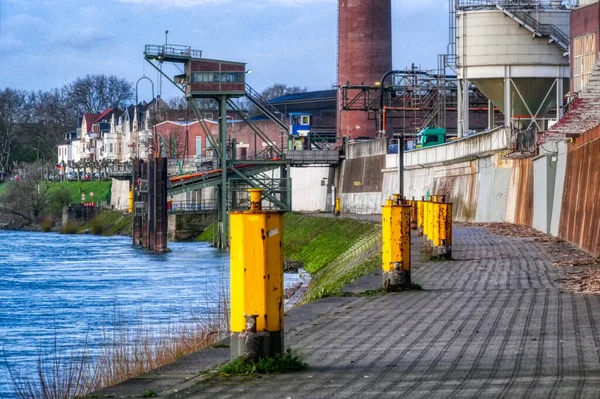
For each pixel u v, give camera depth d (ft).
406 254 120.06
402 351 74.38
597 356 69.46
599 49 256.73
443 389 59.47
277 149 559.79
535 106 402.11
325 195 601.62
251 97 561.43
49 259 418.92
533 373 63.62
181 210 564.71
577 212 203.62
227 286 268.00
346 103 591.78
